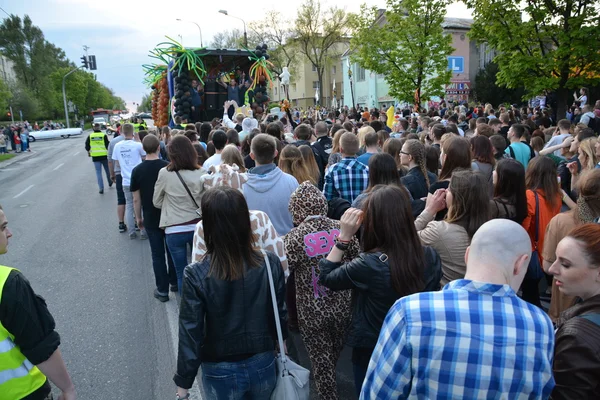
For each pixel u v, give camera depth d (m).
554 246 3.18
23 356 1.98
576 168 4.75
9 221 9.98
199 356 2.28
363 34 18.72
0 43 75.12
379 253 2.43
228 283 2.30
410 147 4.55
